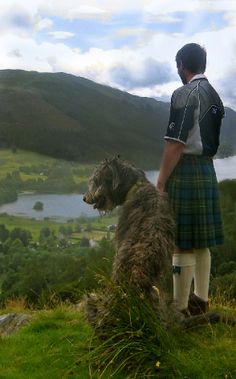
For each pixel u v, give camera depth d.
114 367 2.33
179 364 2.28
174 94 2.78
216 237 2.85
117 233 2.59
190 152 2.76
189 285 2.82
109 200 2.72
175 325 2.61
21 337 3.08
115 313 2.43
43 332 3.16
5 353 2.82
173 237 2.52
